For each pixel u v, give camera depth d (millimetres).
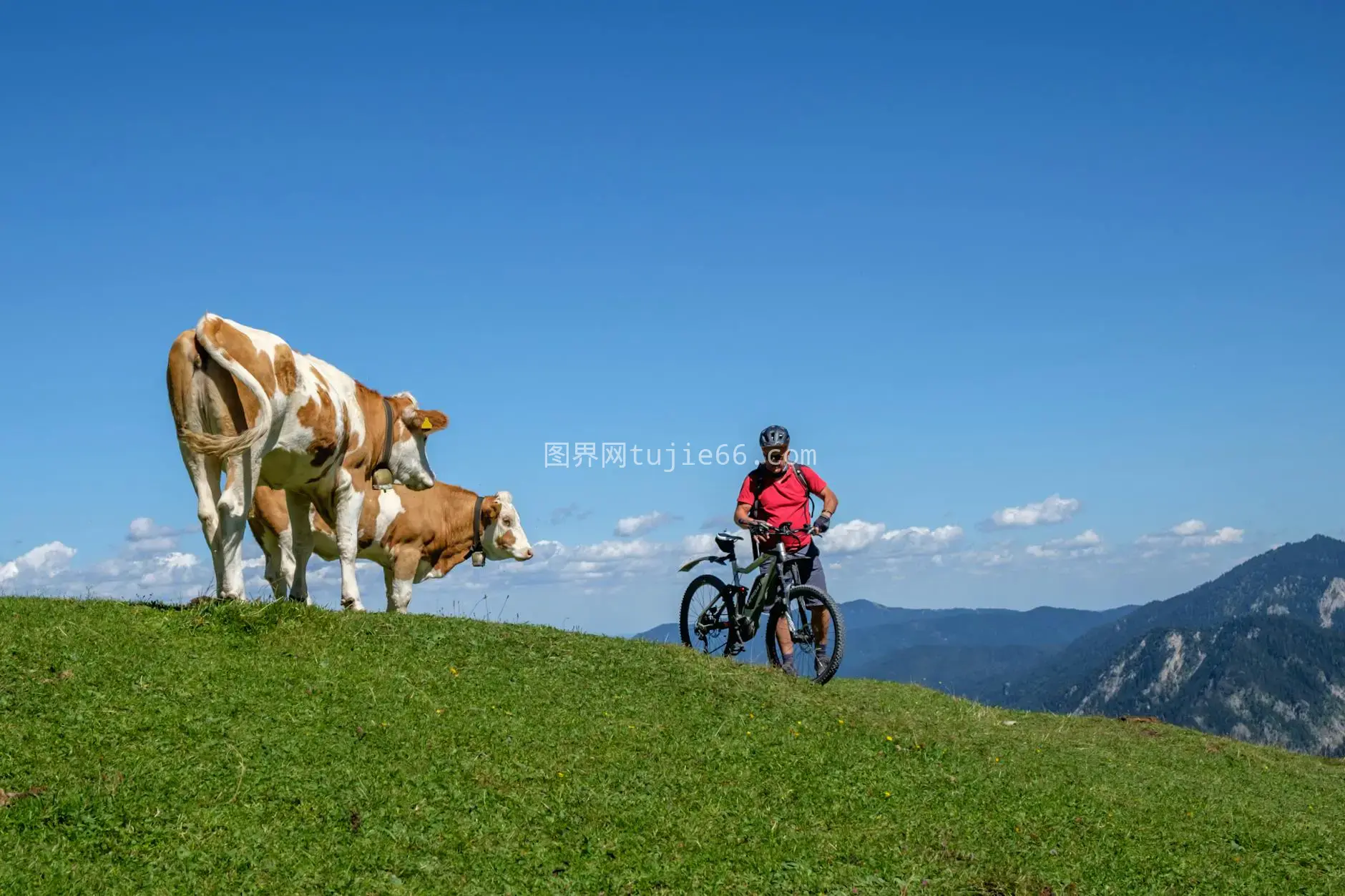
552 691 8922
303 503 11078
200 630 8438
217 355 8703
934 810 7797
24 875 5074
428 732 7422
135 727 6680
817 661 11898
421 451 12805
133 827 5648
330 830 5953
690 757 8023
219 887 5273
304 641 8656
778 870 6281
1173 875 7102
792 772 8062
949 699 15133
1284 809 10625
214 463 8953
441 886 5598
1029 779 9258
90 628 8023
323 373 10562
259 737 6855
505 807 6586
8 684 6875
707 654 11344
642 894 5809
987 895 6375
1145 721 15602
